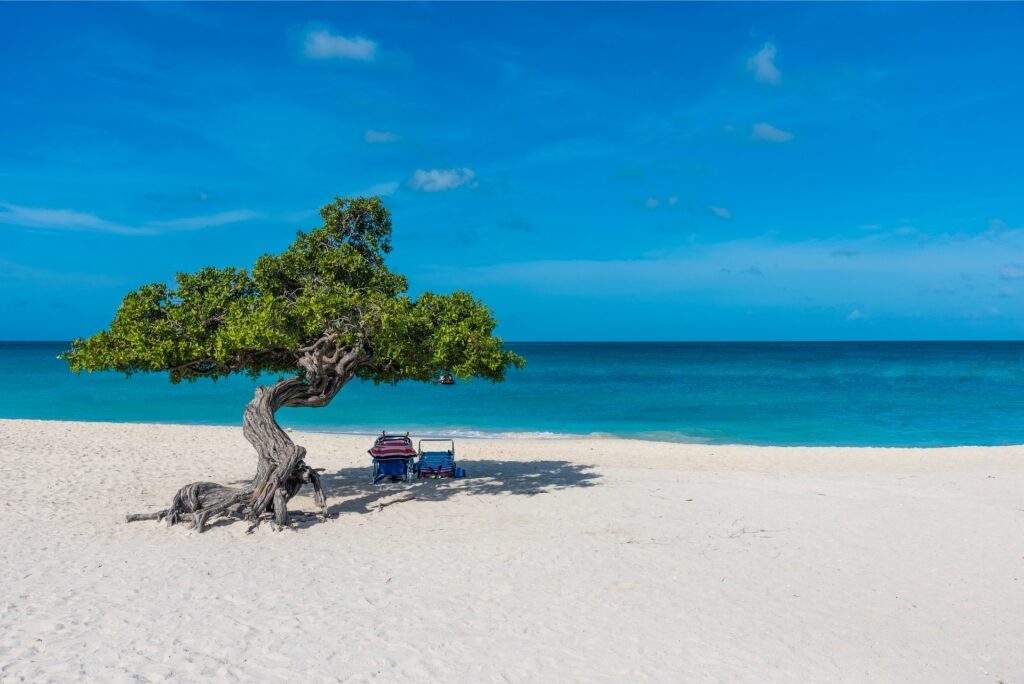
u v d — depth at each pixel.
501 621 9.95
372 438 29.02
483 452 25.94
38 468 20.44
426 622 9.84
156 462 22.09
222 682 7.90
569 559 12.81
